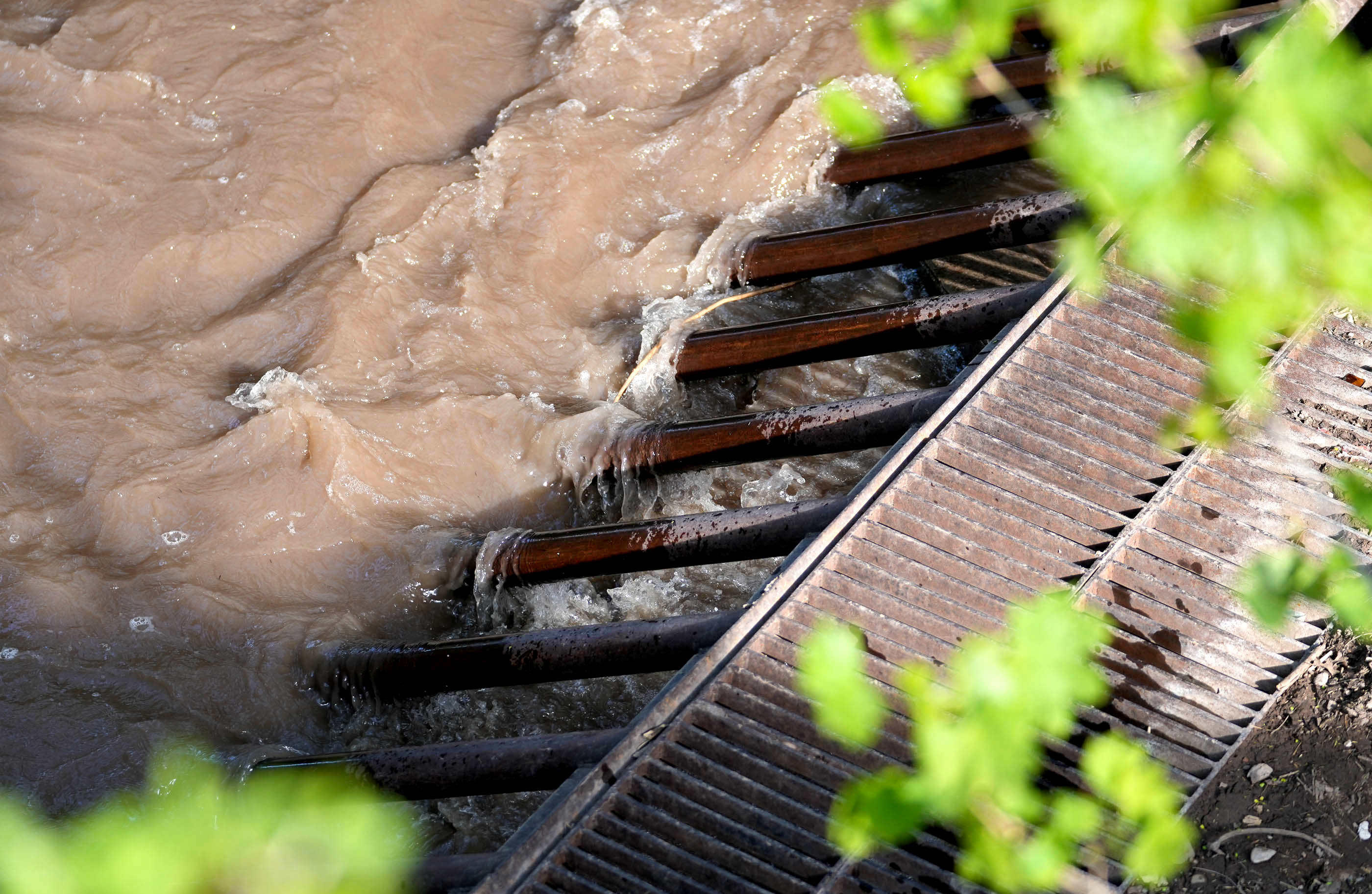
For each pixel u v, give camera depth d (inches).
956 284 340.5
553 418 313.1
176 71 390.6
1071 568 223.8
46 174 362.6
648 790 197.3
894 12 71.8
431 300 338.6
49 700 265.1
